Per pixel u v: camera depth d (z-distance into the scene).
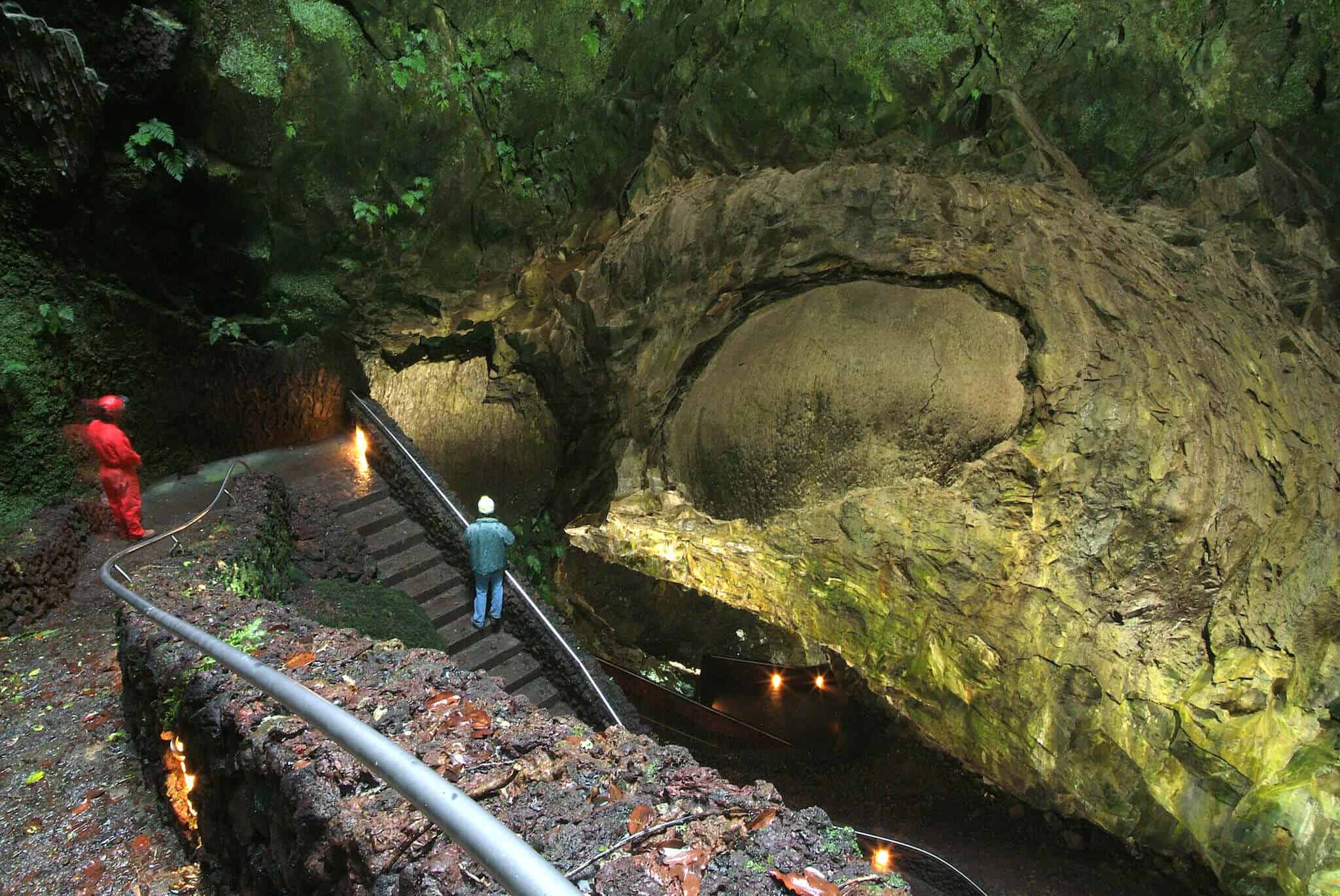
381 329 11.48
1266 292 11.88
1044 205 11.35
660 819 2.76
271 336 10.09
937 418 11.59
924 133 11.18
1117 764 11.87
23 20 7.29
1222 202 11.55
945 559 11.84
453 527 9.30
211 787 4.09
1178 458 10.77
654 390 13.18
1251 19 10.60
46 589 7.05
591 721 8.50
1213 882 12.60
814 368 12.12
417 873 2.63
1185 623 11.53
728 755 15.12
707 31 10.85
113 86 8.04
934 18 10.45
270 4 8.67
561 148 11.06
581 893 1.57
